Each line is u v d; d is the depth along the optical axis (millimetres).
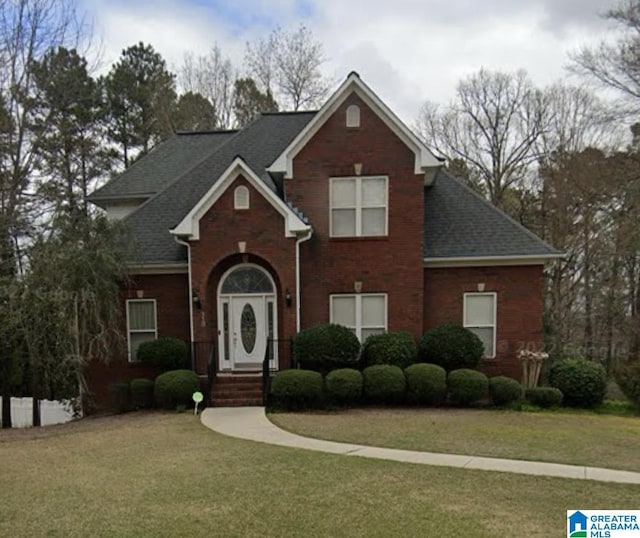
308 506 6047
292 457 8383
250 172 14727
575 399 14617
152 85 37094
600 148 28234
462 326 15609
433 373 13609
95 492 6633
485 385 13797
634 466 8102
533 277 15898
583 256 28859
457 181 18172
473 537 5207
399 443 9484
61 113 22859
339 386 13133
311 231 15016
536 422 11938
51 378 14859
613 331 28406
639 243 24797
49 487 6891
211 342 14781
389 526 5461
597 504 6219
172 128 36969
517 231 16344
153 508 6000
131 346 16125
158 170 20297
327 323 15734
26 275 13984
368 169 15688
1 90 18891
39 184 19672
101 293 14250
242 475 7328
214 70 38344
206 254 14930
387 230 15703
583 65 24453
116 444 9617
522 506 6129
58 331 13609
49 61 20156
